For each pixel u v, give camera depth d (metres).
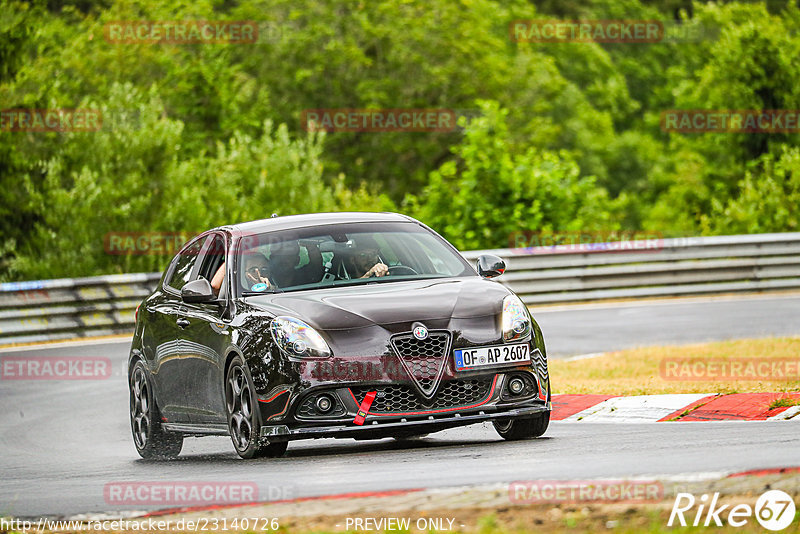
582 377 43.38
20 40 103.38
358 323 27.72
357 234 32.31
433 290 29.34
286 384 27.33
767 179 118.31
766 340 51.12
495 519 18.77
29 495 25.84
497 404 27.89
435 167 178.25
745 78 155.12
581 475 22.59
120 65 144.88
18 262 92.88
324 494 22.34
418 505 20.25
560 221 105.75
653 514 18.62
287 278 30.69
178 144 102.19
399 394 27.34
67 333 70.88
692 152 172.00
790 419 31.03
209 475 26.48
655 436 28.67
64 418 43.09
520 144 168.62
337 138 173.25
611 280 83.88
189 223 98.19
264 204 106.00
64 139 100.12
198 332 31.09
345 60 174.88
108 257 95.25
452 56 182.38
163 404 33.50
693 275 85.25
